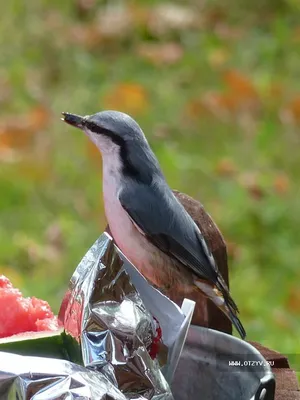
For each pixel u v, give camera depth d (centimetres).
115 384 396
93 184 1164
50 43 1477
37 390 362
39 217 1116
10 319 449
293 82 1405
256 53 1479
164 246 666
